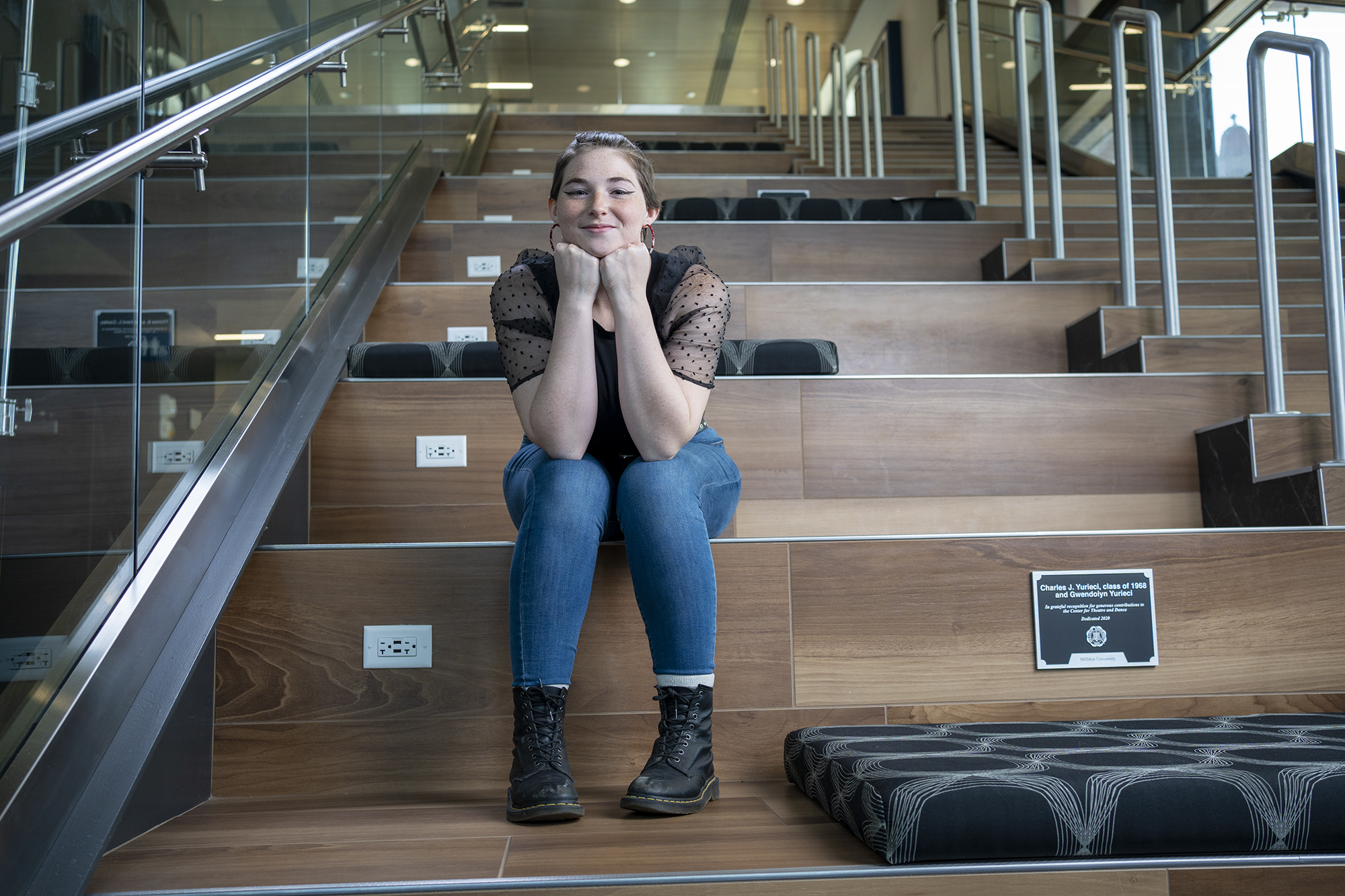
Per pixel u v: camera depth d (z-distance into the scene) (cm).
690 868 85
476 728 121
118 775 91
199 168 116
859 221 291
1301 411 187
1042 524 175
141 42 110
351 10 227
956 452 174
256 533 125
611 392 121
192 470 123
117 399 100
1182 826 85
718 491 123
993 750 101
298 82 177
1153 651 128
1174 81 439
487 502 167
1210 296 251
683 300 125
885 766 93
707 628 108
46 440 85
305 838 96
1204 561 129
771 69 682
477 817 104
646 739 122
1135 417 179
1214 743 103
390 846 93
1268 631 129
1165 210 219
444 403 168
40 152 86
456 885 81
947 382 175
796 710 124
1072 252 274
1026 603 127
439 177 333
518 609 107
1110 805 85
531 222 283
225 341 135
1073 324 231
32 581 84
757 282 236
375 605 122
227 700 119
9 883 77
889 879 84
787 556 126
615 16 914
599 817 104
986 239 281
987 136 606
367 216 243
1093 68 487
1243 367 208
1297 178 357
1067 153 511
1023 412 176
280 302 163
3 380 78
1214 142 411
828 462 172
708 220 292
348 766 119
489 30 535
